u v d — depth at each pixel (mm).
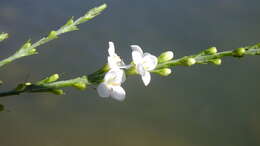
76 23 138
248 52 128
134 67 119
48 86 119
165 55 127
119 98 113
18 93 118
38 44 134
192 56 129
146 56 117
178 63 126
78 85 118
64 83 119
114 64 117
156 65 126
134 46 117
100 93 113
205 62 129
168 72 124
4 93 117
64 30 136
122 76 116
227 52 128
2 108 117
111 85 114
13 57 130
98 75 120
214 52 129
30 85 118
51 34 135
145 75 114
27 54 132
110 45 117
